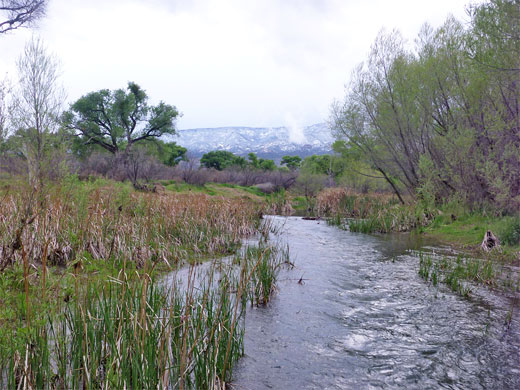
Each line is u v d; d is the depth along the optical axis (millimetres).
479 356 4570
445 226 14773
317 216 20625
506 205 13375
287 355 4512
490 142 14047
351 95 19141
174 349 3973
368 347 4781
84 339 3430
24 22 18859
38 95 11336
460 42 15086
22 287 5219
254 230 13539
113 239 7762
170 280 6770
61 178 9547
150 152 39594
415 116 16969
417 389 3863
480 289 7227
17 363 3240
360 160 21734
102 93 37344
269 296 6551
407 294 6910
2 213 7539
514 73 11367
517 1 10656
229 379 3910
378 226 15281
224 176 39312
